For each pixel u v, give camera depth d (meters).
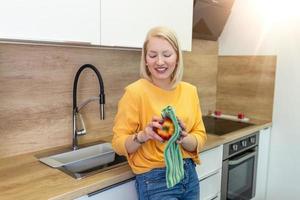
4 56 1.35
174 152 1.12
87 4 1.26
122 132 1.16
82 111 1.69
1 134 1.38
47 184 1.11
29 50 1.43
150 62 1.12
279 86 2.22
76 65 1.63
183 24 1.73
